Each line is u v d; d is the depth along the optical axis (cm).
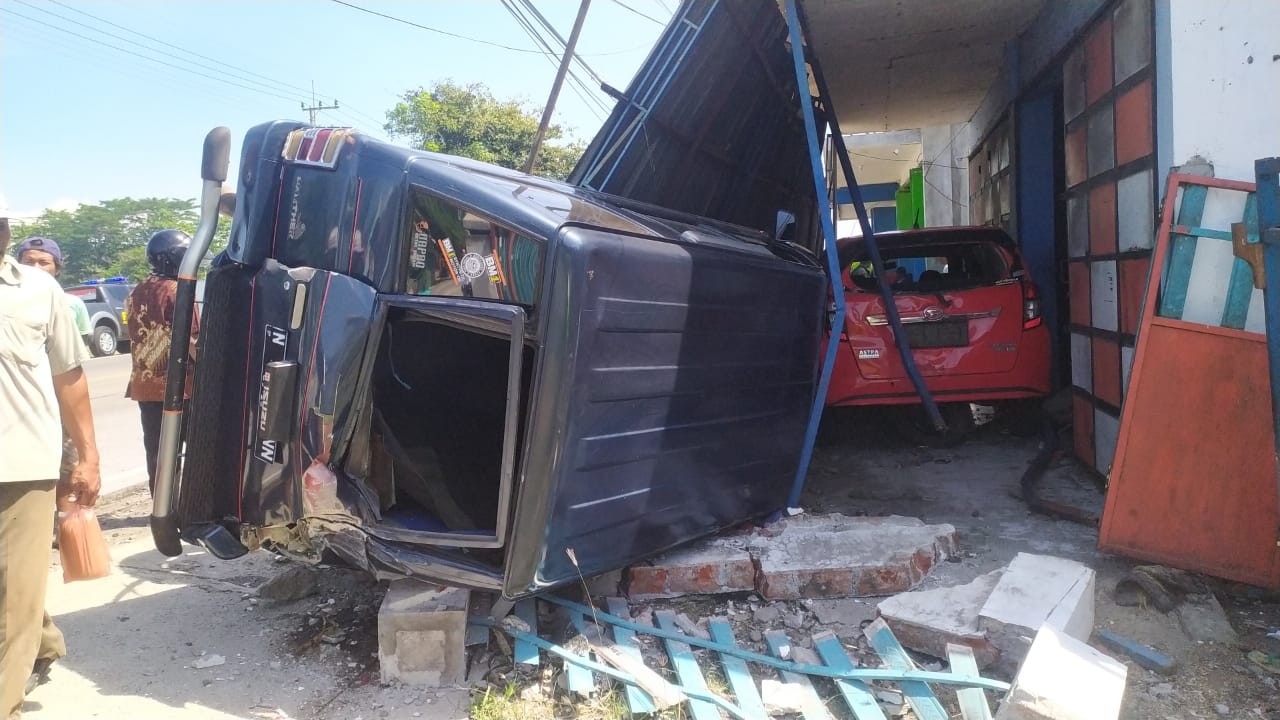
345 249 311
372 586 398
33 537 277
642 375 323
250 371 321
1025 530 445
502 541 293
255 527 322
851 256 641
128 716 292
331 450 304
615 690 299
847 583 361
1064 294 769
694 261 344
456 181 302
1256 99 378
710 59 589
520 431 327
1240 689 290
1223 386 363
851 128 1159
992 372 589
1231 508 361
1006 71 795
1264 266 339
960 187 1184
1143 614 345
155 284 487
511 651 323
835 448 655
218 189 328
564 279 288
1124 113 462
